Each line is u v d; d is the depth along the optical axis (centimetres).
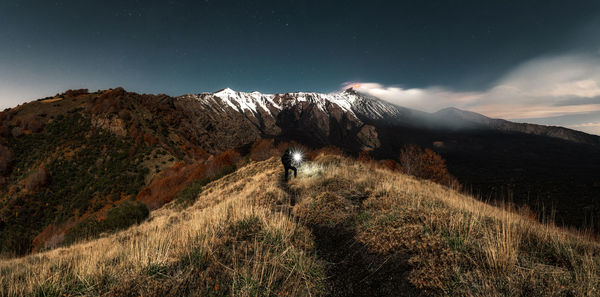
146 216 1498
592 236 389
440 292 251
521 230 384
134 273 310
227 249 356
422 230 363
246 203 646
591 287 235
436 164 4038
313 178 878
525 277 257
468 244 322
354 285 286
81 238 1262
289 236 389
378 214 476
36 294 310
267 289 273
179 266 318
